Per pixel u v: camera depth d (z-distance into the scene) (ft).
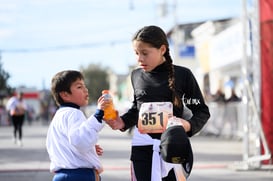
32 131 178.09
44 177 58.08
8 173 61.62
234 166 64.49
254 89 65.87
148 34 23.26
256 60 65.51
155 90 23.82
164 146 21.89
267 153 61.00
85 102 24.82
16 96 113.09
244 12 65.36
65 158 23.47
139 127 23.94
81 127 22.79
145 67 23.80
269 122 64.59
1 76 308.19
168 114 23.52
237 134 115.03
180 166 23.22
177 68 24.16
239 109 112.68
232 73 141.28
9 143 113.39
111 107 23.36
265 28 64.95
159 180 23.35
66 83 24.20
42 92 422.00
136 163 24.06
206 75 158.10
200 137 127.24
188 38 257.96
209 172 61.26
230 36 121.39
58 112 24.13
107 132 170.50
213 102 129.80
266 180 55.01
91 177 23.71
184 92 24.23
